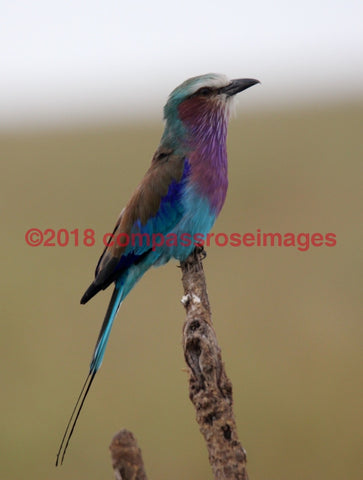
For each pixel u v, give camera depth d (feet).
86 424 83.66
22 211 156.15
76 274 122.93
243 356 92.63
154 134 240.73
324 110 254.47
